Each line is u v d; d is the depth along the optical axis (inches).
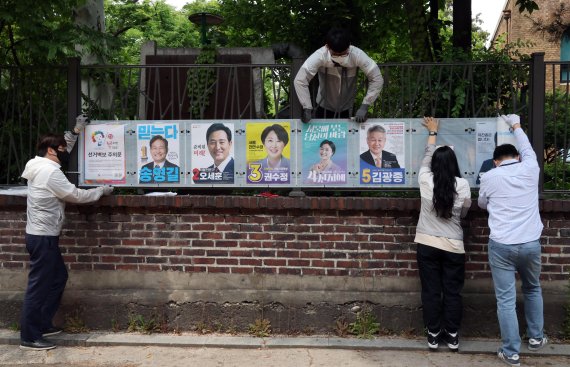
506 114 212.7
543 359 186.1
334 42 196.2
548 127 220.7
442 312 194.5
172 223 208.8
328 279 205.8
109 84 230.2
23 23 233.6
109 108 225.0
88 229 210.8
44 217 190.2
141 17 474.3
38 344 193.6
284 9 379.9
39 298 191.6
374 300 204.5
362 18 371.6
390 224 203.8
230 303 207.6
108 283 211.3
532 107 203.9
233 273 207.9
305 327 205.8
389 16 363.9
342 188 208.1
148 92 226.2
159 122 211.2
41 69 221.3
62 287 201.8
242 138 208.8
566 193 204.2
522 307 201.9
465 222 203.2
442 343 195.6
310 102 204.4
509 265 180.2
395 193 216.1
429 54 307.3
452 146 204.8
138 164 212.2
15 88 223.5
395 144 205.5
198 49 277.6
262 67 213.0
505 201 180.9
